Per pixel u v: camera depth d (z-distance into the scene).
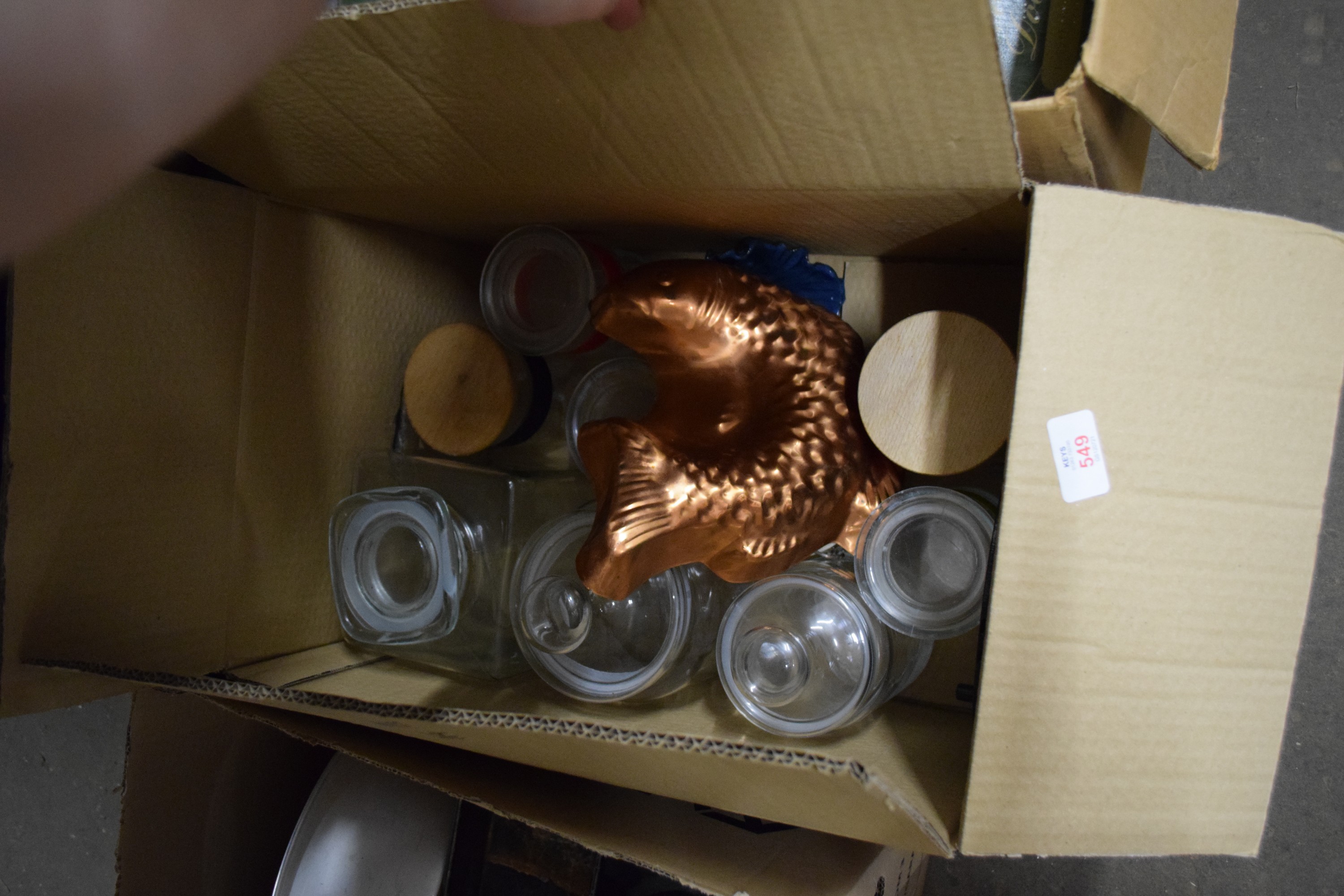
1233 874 0.81
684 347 0.49
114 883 0.98
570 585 0.48
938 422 0.47
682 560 0.44
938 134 0.34
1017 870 0.84
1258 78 0.82
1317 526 0.38
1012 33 0.43
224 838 0.62
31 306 0.44
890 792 0.30
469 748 0.45
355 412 0.62
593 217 0.52
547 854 0.66
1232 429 0.37
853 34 0.30
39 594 0.46
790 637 0.47
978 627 0.52
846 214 0.45
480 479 0.57
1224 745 0.38
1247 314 0.37
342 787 0.62
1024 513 0.36
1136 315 0.36
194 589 0.53
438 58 0.36
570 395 0.65
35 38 0.22
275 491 0.57
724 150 0.38
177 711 0.56
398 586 0.56
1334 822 0.79
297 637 0.60
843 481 0.48
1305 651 0.80
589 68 0.35
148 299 0.49
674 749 0.33
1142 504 0.36
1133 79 0.36
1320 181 0.80
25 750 1.00
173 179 0.49
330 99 0.41
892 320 0.60
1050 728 0.36
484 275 0.60
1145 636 0.37
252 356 0.55
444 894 0.61
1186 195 0.83
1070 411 0.36
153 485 0.50
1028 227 0.38
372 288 0.61
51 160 0.25
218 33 0.25
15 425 0.44
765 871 0.49
